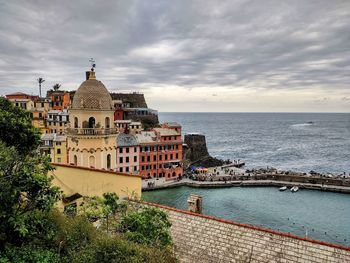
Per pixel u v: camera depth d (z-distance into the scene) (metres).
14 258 16.59
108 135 44.41
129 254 17.22
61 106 156.75
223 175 123.94
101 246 17.33
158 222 22.22
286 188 109.12
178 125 128.50
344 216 80.44
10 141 24.19
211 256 21.33
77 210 25.95
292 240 19.91
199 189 108.56
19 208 18.38
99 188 28.70
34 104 150.88
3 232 17.23
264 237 20.69
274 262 19.45
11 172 17.41
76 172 28.81
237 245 21.06
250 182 113.50
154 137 118.38
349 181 108.12
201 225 23.08
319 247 19.03
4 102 28.92
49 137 98.44
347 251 18.33
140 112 184.38
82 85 45.16
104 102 44.66
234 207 88.06
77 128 43.06
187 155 145.62
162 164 116.94
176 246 22.53
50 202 18.17
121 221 22.78
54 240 19.39
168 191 105.00
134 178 30.81
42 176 18.27
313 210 85.62
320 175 119.25
